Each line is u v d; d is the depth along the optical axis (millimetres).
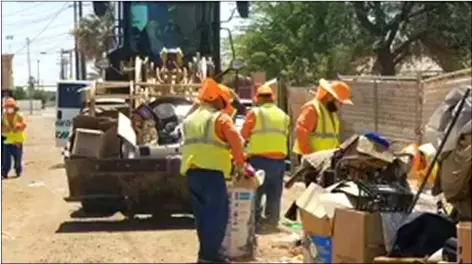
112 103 13641
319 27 38469
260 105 11438
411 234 7977
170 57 14523
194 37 16500
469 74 14406
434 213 8359
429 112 14328
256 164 11242
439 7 35781
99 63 16547
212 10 16547
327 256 8273
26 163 24891
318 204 8422
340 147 9703
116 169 11867
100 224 12078
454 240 7648
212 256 9023
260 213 11250
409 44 36594
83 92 14547
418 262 7656
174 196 12102
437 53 36594
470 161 8359
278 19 40156
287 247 9922
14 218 12773
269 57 39375
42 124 52156
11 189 17203
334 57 36750
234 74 15219
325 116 10664
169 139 12227
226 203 9008
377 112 16609
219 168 8945
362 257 7863
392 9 36406
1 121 19406
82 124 12125
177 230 11516
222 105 9227
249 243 9375
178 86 13484
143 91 13461
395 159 9242
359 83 17359
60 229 11688
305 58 38219
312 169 9969
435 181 9062
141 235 11102
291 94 20547
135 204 12164
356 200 8422
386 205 8438
